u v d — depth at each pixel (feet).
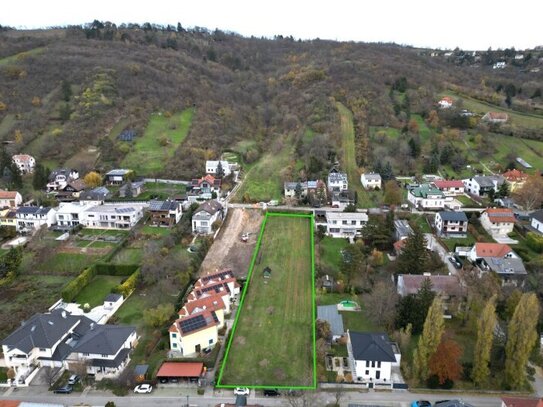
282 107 647.15
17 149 488.02
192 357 211.61
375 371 198.29
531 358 213.25
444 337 209.97
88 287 276.21
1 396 190.29
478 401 187.62
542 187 382.83
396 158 495.00
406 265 273.13
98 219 360.69
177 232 336.29
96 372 201.57
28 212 354.13
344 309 253.65
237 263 305.53
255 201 413.18
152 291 270.05
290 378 199.82
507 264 278.46
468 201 409.28
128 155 495.41
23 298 261.65
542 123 572.51
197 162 485.15
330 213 361.30
